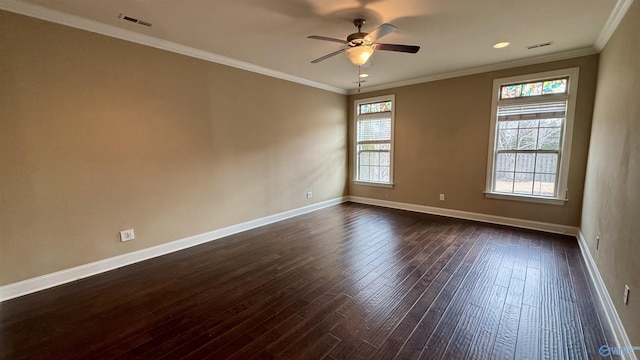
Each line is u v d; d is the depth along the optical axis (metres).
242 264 3.05
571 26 2.83
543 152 3.99
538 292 2.40
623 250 1.88
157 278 2.75
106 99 2.85
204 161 3.72
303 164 5.18
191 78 3.52
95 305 2.29
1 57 2.29
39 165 2.51
